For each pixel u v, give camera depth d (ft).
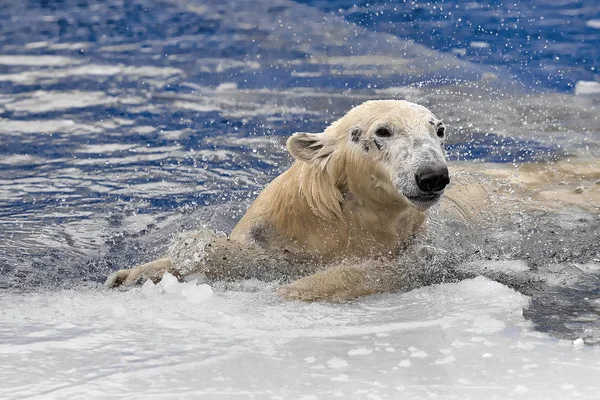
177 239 30.81
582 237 34.35
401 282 29.84
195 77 62.80
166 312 26.43
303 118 52.80
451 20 72.59
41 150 48.44
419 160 27.22
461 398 19.80
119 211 39.70
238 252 30.63
